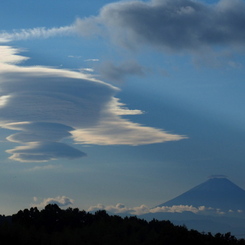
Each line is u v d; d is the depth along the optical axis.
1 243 182.00
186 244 195.12
